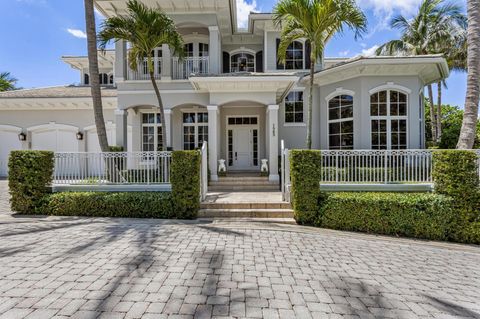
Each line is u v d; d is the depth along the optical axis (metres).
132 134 15.79
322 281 4.40
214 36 14.26
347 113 13.15
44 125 16.70
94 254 5.24
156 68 14.55
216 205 8.84
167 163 9.31
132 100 14.12
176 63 14.39
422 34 18.31
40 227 7.09
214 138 12.28
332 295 3.96
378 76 12.32
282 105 15.12
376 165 8.91
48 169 8.93
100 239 6.14
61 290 3.86
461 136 9.01
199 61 15.12
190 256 5.26
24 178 8.50
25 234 6.47
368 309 3.62
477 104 8.84
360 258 5.51
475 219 7.06
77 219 8.02
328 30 10.33
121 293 3.81
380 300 3.87
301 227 7.69
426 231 7.23
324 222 7.74
